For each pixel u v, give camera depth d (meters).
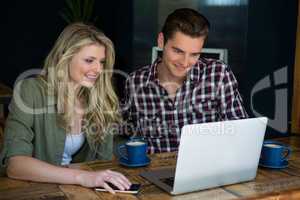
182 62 1.55
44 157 1.51
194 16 1.52
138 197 1.09
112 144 1.67
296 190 1.17
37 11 4.66
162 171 1.31
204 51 2.06
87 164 1.39
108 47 1.52
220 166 1.15
